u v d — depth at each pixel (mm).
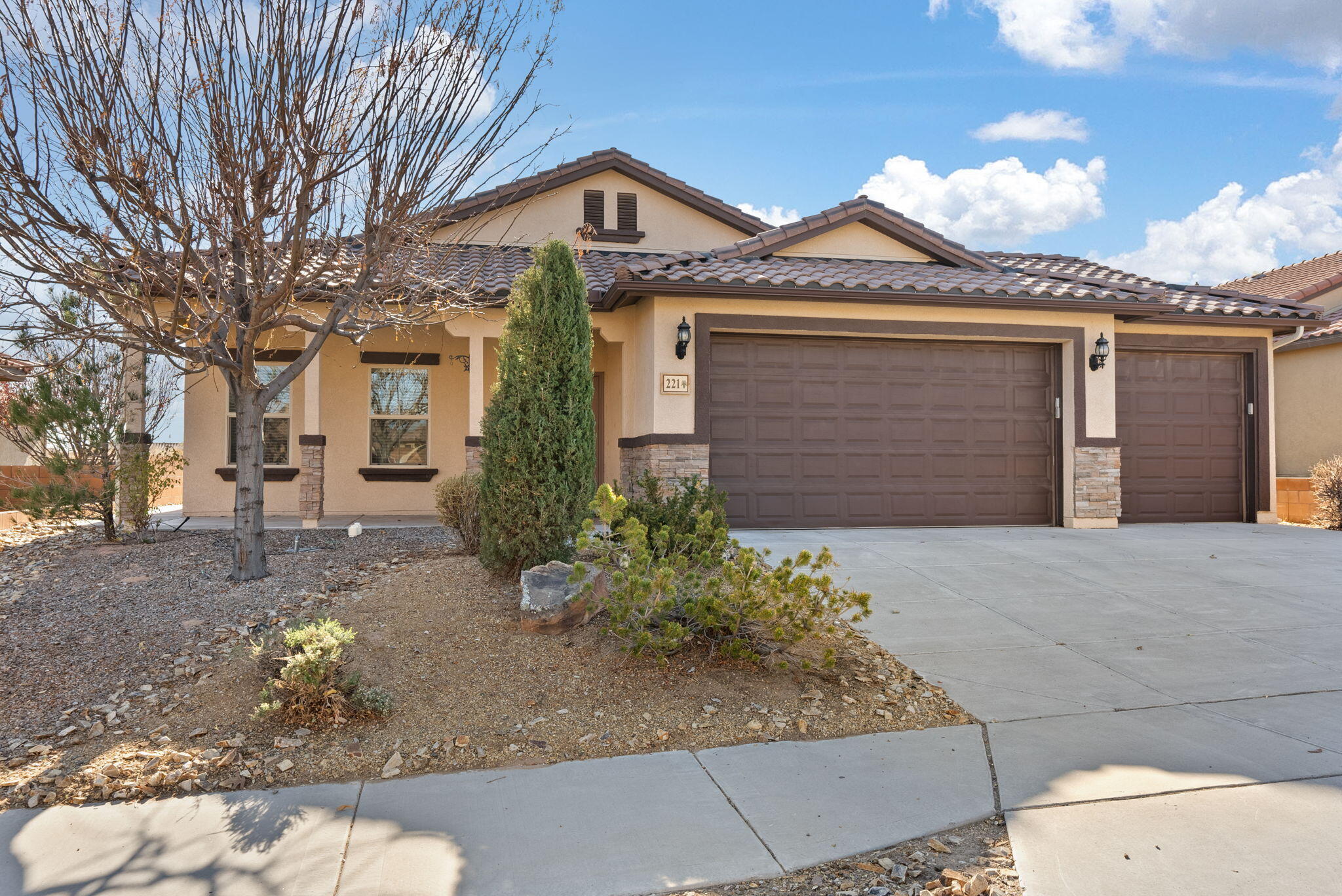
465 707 4809
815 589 6922
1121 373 12172
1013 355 11461
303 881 3053
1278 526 11797
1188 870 3088
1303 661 5762
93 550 8250
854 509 10969
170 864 3174
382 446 12914
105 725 4523
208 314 6301
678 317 10359
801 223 12406
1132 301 10875
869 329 10797
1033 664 5645
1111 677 5430
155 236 5836
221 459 12234
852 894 3006
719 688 5105
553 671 5246
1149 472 12250
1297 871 3066
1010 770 4055
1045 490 11516
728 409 10688
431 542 8656
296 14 5586
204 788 3895
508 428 6742
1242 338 12422
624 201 14336
